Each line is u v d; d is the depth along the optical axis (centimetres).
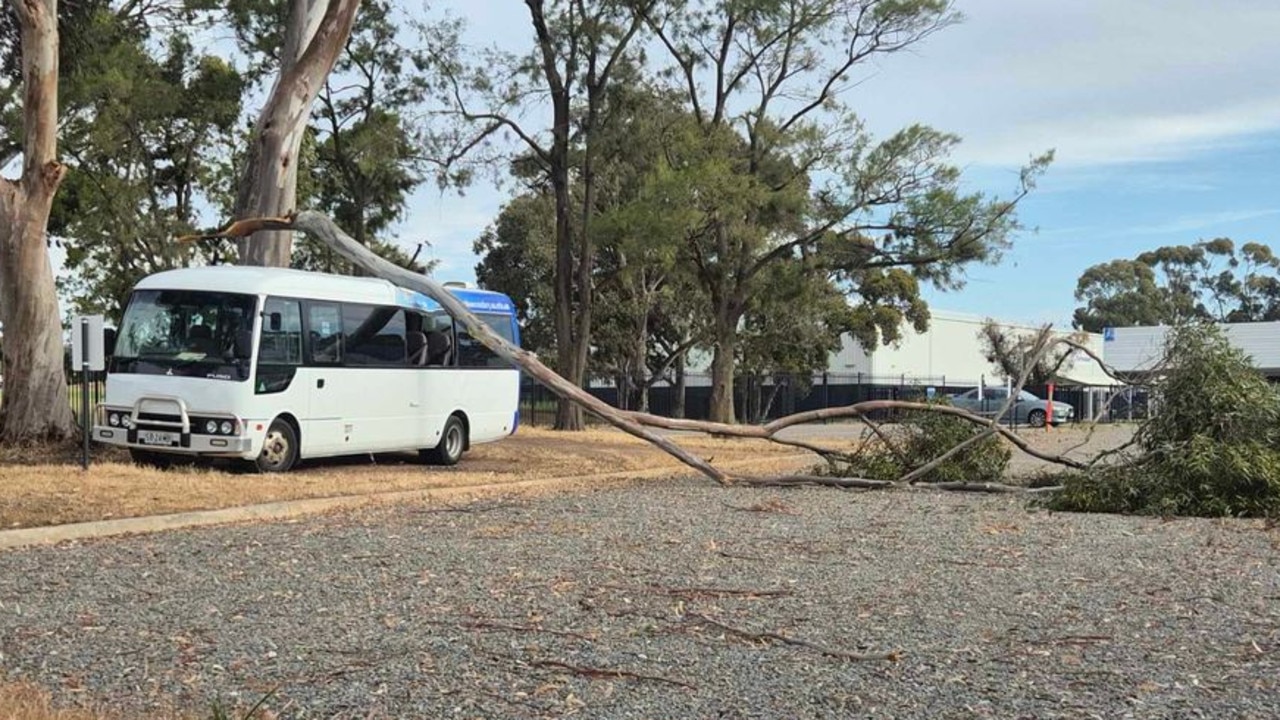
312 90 1877
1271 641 611
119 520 1098
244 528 1086
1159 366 1451
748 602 717
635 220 2744
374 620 659
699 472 1894
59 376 1734
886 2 2961
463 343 1975
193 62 3309
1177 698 498
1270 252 7844
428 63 3039
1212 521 1198
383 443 1783
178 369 1539
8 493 1216
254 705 482
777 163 3094
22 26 1625
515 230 5162
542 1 2972
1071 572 840
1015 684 520
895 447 1666
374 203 3541
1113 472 1344
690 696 502
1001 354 5491
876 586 776
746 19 3041
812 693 506
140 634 621
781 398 4775
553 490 1517
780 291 3150
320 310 1664
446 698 497
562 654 577
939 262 3000
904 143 2866
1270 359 5281
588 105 3045
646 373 4856
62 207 3186
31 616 670
